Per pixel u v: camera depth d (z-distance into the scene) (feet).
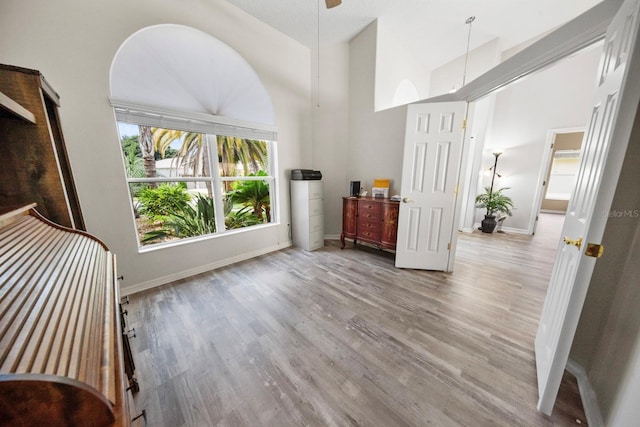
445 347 4.89
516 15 9.55
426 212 8.46
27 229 3.25
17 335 1.48
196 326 5.60
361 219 10.47
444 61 13.83
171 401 3.75
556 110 12.73
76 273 2.84
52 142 3.86
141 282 7.28
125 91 6.66
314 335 5.29
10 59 4.91
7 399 1.15
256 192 11.22
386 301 6.68
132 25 6.24
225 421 3.44
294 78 10.49
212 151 8.75
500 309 6.26
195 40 7.73
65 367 1.36
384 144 10.32
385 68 10.57
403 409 3.60
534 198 13.79
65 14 5.36
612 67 3.16
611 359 3.35
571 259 3.46
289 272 8.65
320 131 11.57
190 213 9.76
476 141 13.83
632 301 3.19
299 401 3.74
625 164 3.43
